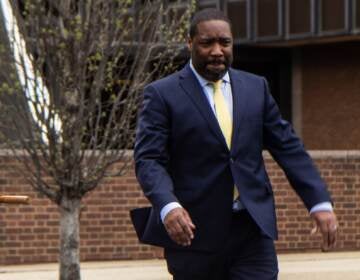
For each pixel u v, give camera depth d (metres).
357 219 19.78
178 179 7.02
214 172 6.97
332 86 31.53
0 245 17.94
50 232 18.08
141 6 14.27
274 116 7.18
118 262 18.17
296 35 30.39
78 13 13.68
